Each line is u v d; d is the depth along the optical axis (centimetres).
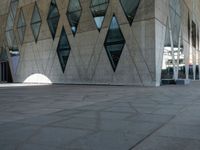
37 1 3775
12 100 1387
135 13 2742
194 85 2878
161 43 2811
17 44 4153
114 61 2908
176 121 764
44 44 3681
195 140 551
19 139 565
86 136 588
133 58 2758
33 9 3844
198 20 5591
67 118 820
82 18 3197
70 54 3334
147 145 514
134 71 2753
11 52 4284
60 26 3453
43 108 1061
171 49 3238
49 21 3603
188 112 937
